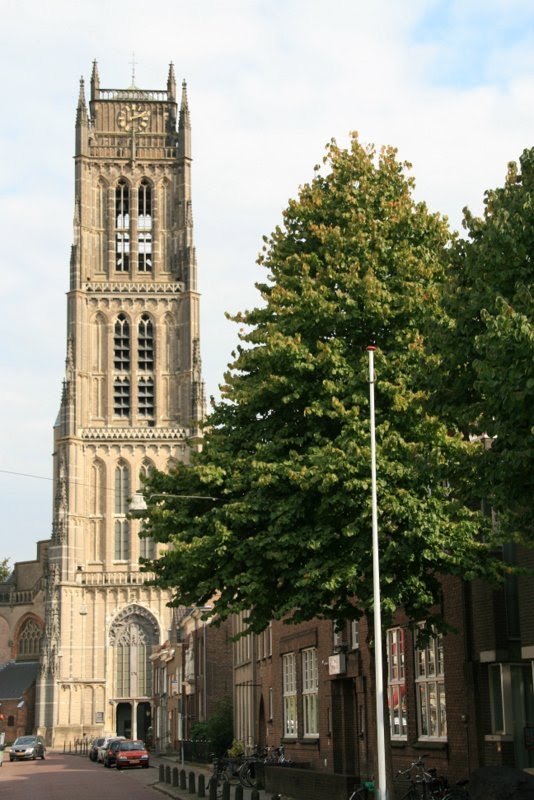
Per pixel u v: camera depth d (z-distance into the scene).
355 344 33.38
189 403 136.25
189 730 89.88
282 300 33.41
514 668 31.89
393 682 39.31
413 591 30.80
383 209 34.72
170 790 49.09
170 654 103.88
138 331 138.25
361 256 33.69
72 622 130.38
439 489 30.45
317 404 31.64
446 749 34.28
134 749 77.00
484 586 32.41
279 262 35.34
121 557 133.12
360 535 30.11
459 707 33.62
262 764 49.16
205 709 81.56
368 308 32.34
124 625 131.88
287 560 30.98
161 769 56.34
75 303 136.50
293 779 41.06
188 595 34.38
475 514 30.34
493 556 32.34
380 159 36.09
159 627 131.50
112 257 140.25
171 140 144.00
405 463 30.20
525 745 31.34
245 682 65.62
